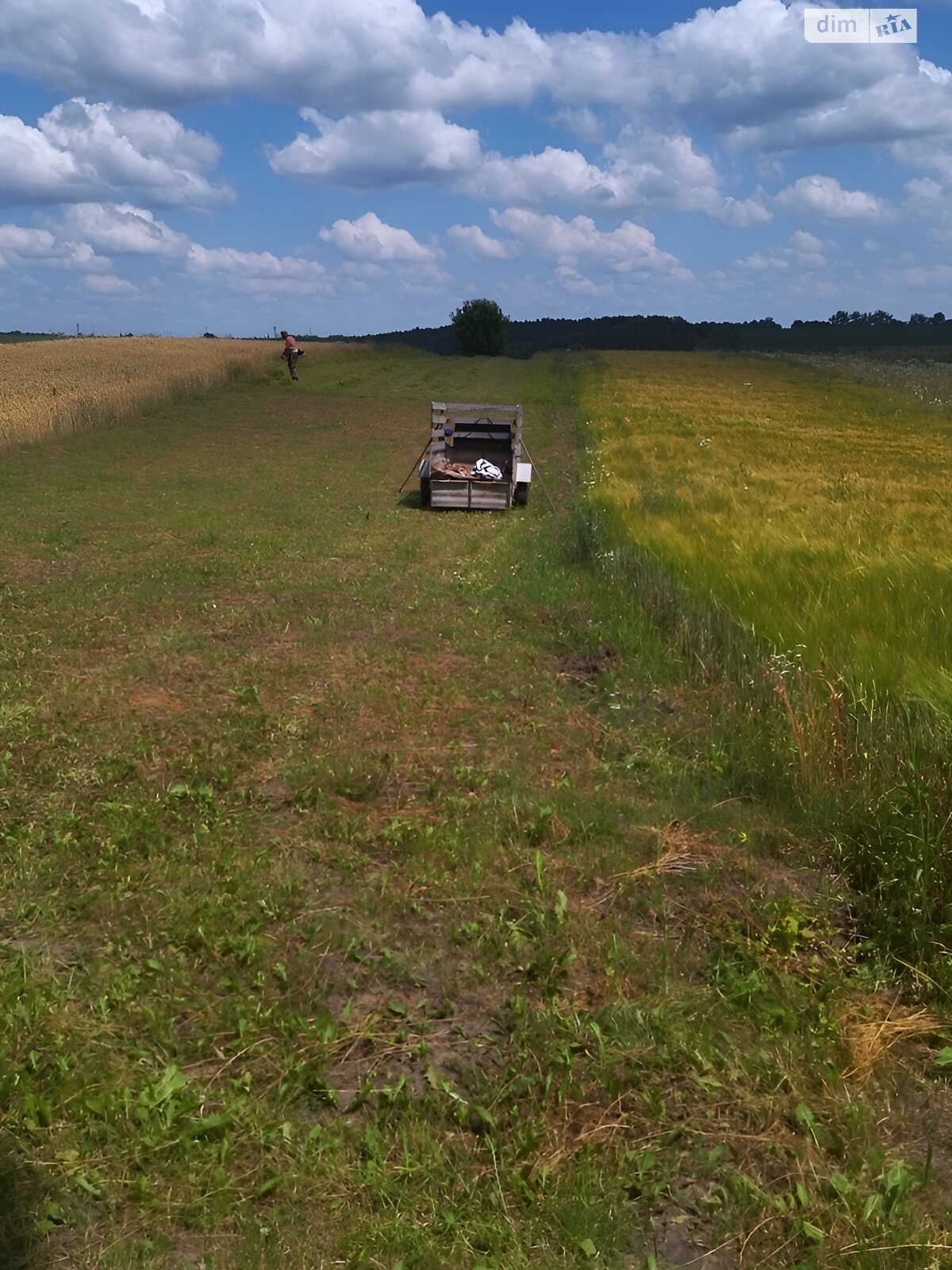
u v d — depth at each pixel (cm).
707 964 435
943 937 450
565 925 456
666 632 925
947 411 4462
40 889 476
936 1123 352
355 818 565
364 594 1108
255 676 806
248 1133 327
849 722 625
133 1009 384
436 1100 342
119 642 906
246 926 448
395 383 4897
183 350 5809
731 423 3594
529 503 1870
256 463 2389
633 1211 305
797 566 1072
